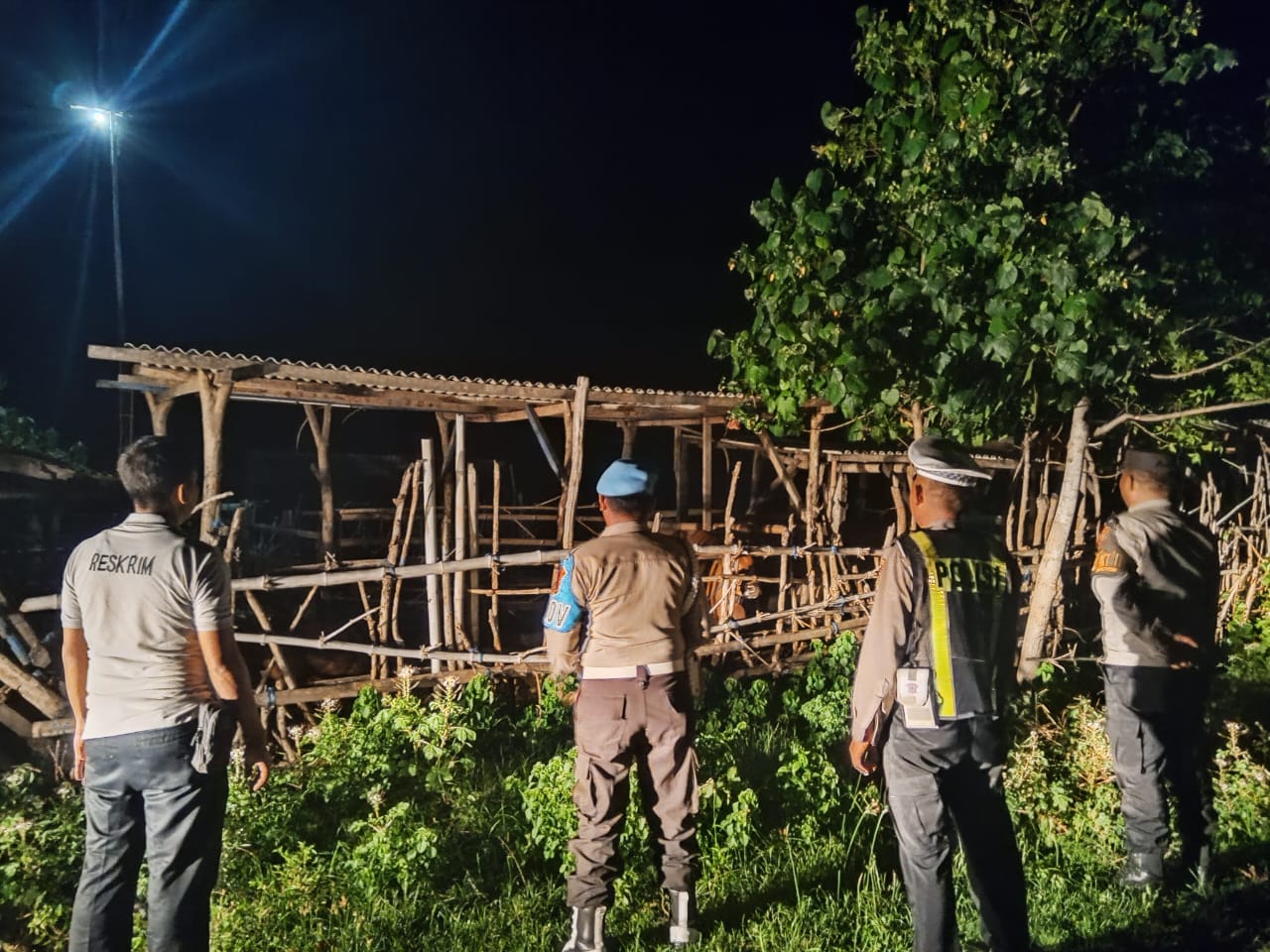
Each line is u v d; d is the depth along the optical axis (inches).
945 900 144.3
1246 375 293.1
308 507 474.6
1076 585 343.3
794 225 228.1
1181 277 249.1
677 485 374.3
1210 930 171.6
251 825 181.2
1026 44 225.6
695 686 233.1
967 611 144.6
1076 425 266.8
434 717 217.3
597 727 159.6
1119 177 241.9
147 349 224.8
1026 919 146.5
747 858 190.7
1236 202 261.1
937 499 150.9
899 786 145.7
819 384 233.8
